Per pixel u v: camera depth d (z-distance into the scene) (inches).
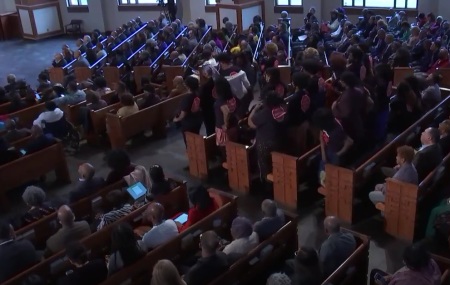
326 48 530.6
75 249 198.2
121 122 379.6
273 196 310.8
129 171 282.2
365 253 216.1
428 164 260.1
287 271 212.5
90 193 270.1
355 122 285.4
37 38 848.3
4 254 215.9
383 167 294.5
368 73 326.3
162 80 510.0
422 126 326.3
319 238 273.6
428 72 447.2
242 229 217.8
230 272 204.1
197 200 244.8
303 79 286.0
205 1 787.4
